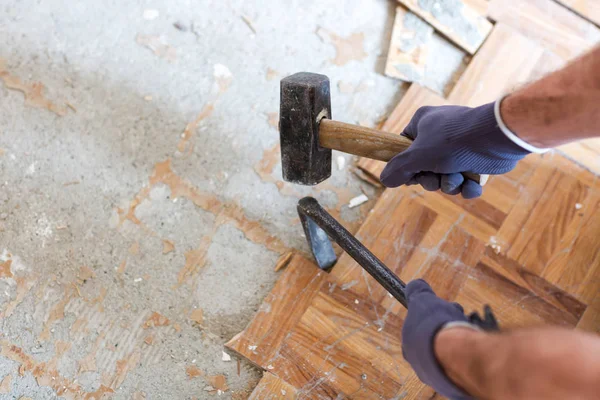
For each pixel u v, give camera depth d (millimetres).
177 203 1296
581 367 421
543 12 1417
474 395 564
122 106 1327
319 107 929
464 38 1396
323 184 1337
